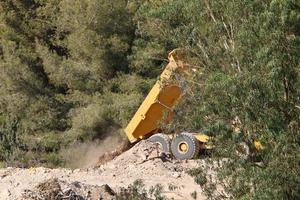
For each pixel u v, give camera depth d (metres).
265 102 29.97
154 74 84.44
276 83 29.69
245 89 30.02
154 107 57.34
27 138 84.94
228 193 32.19
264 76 29.98
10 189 43.91
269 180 29.70
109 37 86.62
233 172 31.58
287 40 29.92
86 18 86.75
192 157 54.03
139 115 58.25
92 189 41.41
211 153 34.78
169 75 46.09
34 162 79.31
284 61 29.94
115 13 86.69
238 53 32.12
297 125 30.08
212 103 31.45
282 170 29.64
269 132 30.11
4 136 84.50
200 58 37.28
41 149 85.19
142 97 82.00
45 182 41.38
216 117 31.56
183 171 51.66
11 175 49.78
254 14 31.52
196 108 34.38
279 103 30.12
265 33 30.31
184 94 38.25
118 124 83.00
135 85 83.31
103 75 86.81
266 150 30.31
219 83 30.75
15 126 86.88
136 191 36.03
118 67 87.06
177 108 38.72
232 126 31.36
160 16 38.38
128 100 81.44
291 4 29.77
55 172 51.28
